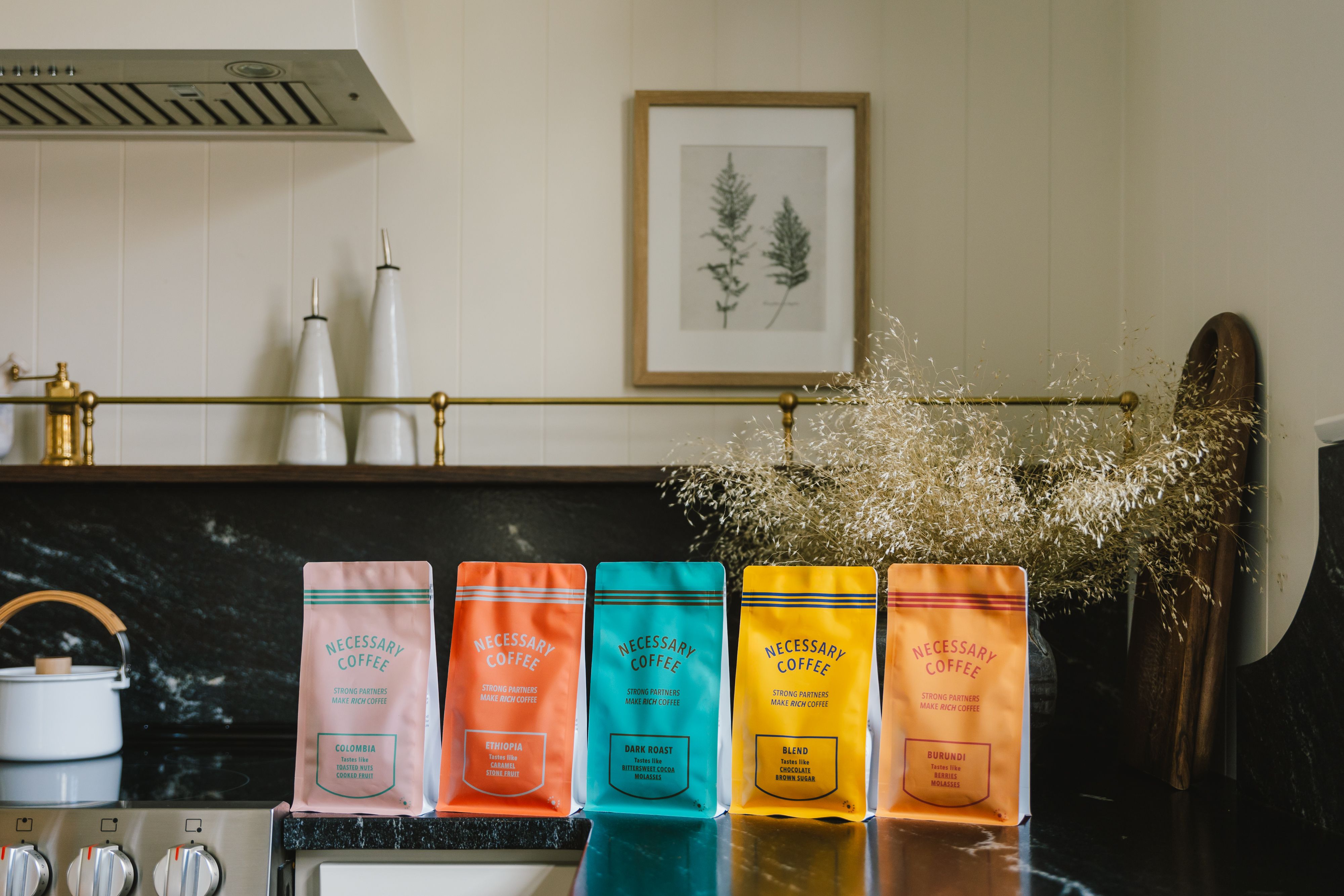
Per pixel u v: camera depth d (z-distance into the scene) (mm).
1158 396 1378
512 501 1431
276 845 959
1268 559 1082
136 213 1536
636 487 1429
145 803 972
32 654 1411
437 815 962
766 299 1535
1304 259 1022
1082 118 1546
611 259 1546
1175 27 1348
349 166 1546
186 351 1525
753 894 759
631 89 1555
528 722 972
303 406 1445
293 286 1536
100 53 1250
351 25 1253
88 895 928
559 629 987
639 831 922
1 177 1534
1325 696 947
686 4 1552
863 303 1526
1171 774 1129
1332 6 975
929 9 1548
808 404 1516
